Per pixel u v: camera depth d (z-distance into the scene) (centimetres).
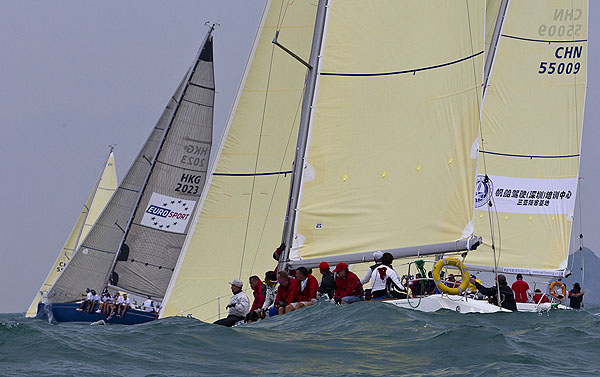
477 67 6203
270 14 8588
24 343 4150
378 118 6075
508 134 10831
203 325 4922
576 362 4372
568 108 10938
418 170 6053
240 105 8469
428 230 5997
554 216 10919
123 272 13688
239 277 8212
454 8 6178
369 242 5947
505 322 5681
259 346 4397
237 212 8312
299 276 5803
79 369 3691
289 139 8475
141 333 4594
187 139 13750
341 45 6100
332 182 6019
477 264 10681
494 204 10775
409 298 5644
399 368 3978
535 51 10881
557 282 10075
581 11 10931
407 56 6116
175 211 13775
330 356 4206
